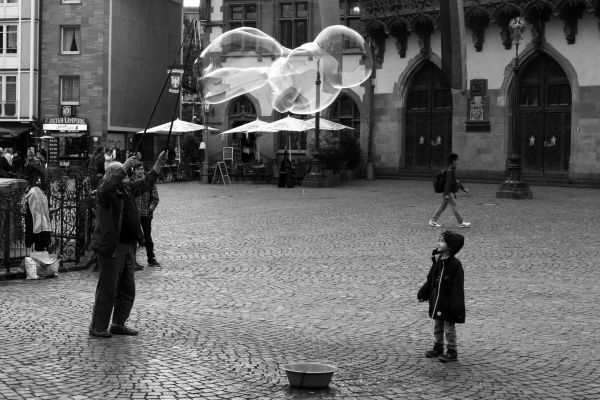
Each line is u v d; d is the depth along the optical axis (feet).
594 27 108.47
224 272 43.24
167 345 27.76
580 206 78.07
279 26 141.08
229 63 141.90
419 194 93.45
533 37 112.68
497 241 54.13
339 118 134.72
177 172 130.41
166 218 68.85
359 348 27.76
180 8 183.01
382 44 127.95
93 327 28.89
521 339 29.19
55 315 32.45
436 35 122.21
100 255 28.48
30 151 88.12
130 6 164.45
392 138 127.75
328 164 116.88
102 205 28.43
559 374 24.84
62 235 45.88
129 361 25.61
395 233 58.65
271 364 25.53
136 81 167.43
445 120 123.75
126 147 164.35
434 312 26.07
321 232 59.36
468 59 119.03
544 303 35.32
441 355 26.58
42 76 161.38
